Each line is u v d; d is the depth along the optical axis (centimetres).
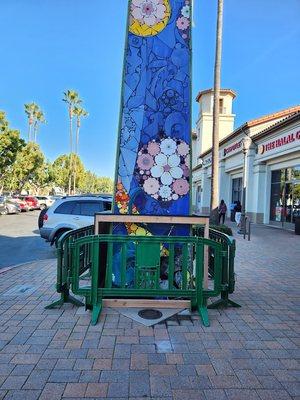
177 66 568
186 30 573
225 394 297
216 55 1518
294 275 754
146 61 566
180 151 560
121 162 556
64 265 506
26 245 1235
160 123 561
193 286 523
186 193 559
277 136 1811
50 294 575
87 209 1035
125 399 289
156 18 571
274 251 1095
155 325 445
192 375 326
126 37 567
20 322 450
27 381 312
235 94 3666
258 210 2044
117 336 410
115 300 498
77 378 318
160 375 325
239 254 1027
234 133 2294
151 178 556
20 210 3142
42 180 5828
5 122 3039
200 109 3753
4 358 353
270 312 506
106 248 530
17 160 3556
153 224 544
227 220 2520
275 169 1945
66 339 400
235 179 2608
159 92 564
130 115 560
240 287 647
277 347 389
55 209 1046
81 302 516
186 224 534
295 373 333
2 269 781
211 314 493
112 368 336
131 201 552
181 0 575
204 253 514
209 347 386
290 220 1783
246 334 424
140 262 486
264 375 328
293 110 2109
